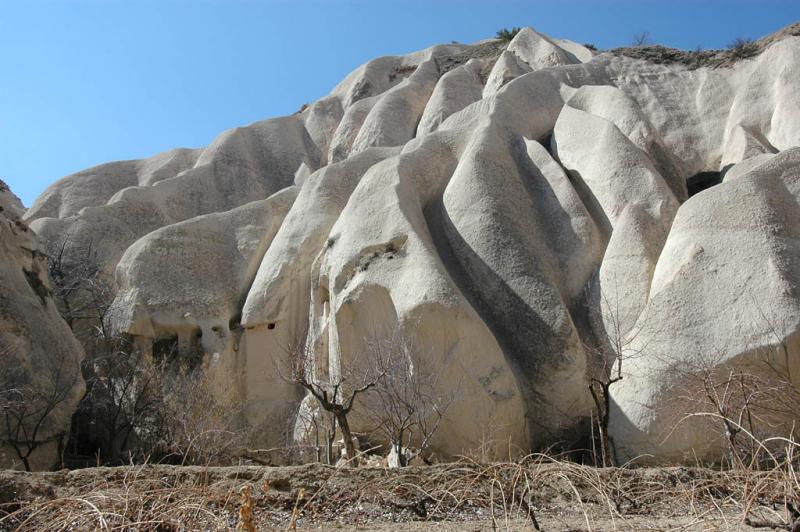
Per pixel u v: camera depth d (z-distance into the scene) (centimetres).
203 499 805
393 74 4109
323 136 3769
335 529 850
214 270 2422
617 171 1961
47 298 2088
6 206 2620
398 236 1894
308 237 2267
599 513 897
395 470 1018
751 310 1459
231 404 2052
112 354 2225
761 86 2459
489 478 954
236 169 3391
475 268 1875
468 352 1661
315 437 1844
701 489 862
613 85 2736
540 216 2003
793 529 693
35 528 777
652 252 1767
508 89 2445
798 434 1304
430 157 2227
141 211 2955
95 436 2111
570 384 1650
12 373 1694
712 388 1302
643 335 1534
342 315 1864
